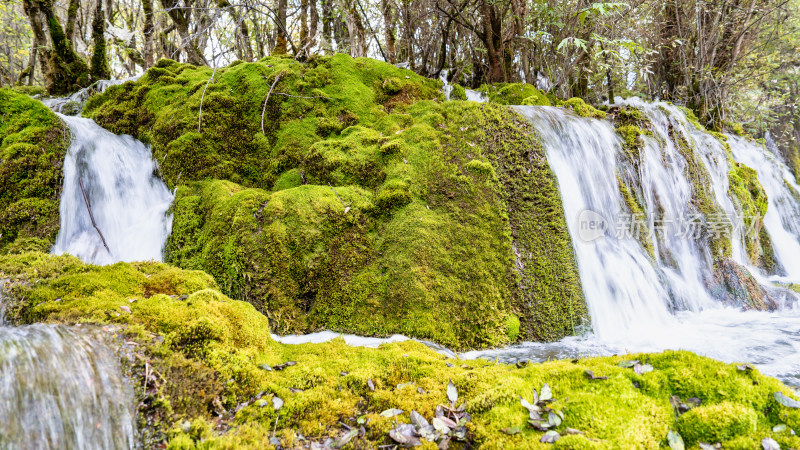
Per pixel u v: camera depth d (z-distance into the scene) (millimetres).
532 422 2363
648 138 7090
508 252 4898
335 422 2635
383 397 2844
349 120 6453
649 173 6793
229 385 2693
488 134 5645
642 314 5367
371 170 5469
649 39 11219
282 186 5688
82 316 2871
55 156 5492
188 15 10664
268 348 3381
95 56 10133
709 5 10141
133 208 5938
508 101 8164
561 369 2812
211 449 2156
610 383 2590
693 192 7262
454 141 5562
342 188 5289
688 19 10570
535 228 5184
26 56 16281
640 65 9680
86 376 2172
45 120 5652
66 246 5238
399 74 7340
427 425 2557
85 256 5266
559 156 5828
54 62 9797
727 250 6789
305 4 9000
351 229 4910
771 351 4156
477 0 9391
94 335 2547
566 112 6703
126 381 2326
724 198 7660
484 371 3098
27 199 5156
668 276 6047
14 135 5395
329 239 4824
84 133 6016
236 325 3307
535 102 7836
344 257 4750
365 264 4738
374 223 4996
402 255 4680
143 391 2330
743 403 2332
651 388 2533
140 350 2576
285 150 6055
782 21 11203
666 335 4832
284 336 4340
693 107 10773
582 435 2205
